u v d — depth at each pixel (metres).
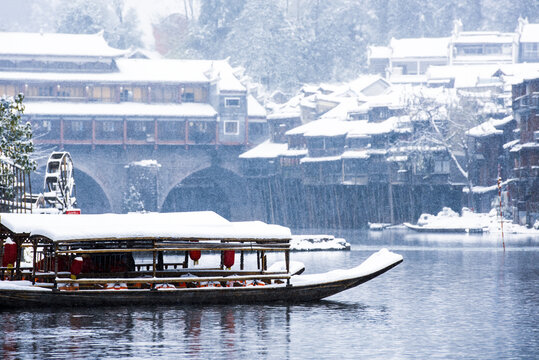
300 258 94.44
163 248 45.62
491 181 192.12
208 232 46.09
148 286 46.84
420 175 191.75
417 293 56.25
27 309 45.00
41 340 35.81
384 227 192.00
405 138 195.25
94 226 44.91
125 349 33.84
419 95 198.50
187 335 37.25
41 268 49.38
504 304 50.06
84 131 198.88
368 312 45.75
